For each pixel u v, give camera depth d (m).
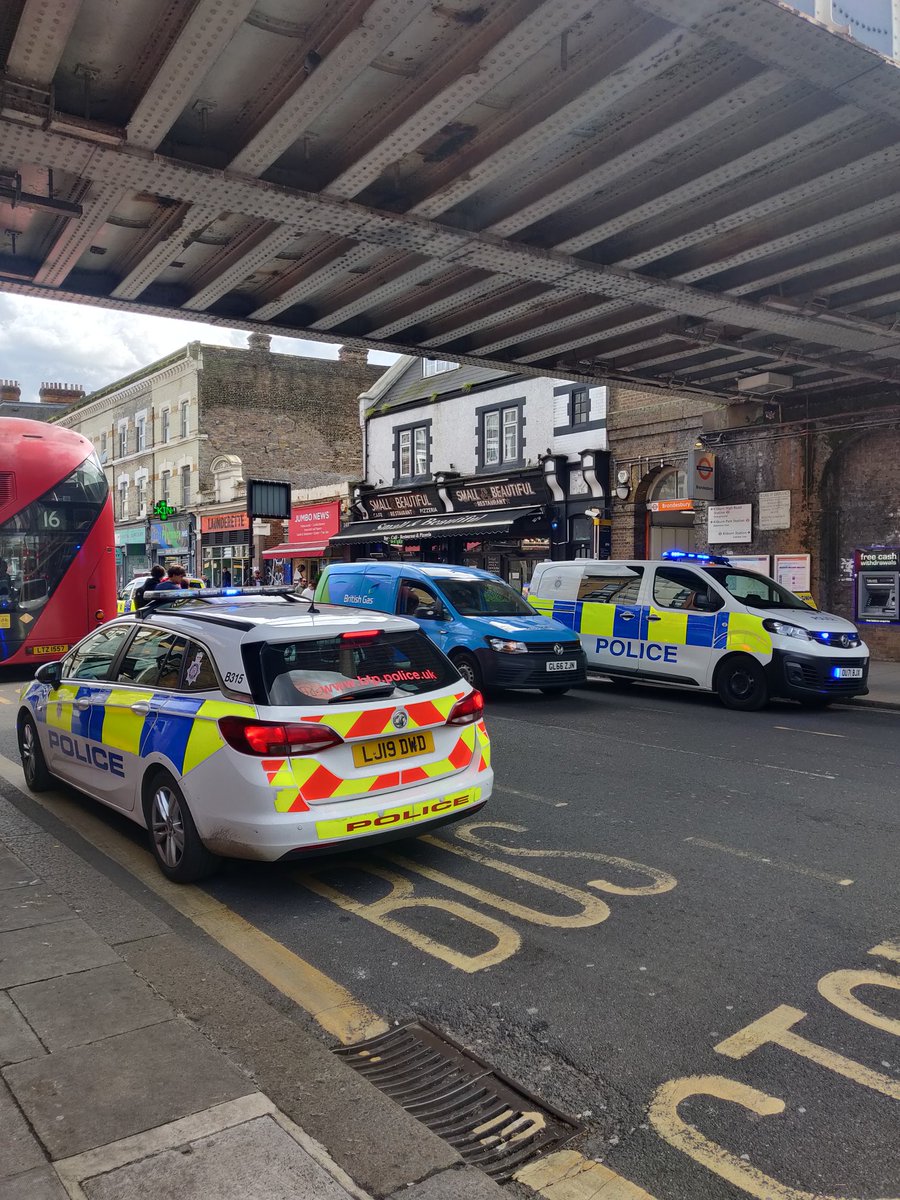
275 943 4.25
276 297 10.64
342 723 4.69
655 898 4.77
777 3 5.62
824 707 11.66
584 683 13.93
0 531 13.80
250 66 6.43
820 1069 3.14
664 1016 3.53
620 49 6.21
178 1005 3.47
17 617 13.85
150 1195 2.28
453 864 5.33
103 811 6.45
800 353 13.63
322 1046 3.17
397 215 8.16
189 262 9.98
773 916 4.51
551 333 12.70
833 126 7.10
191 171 7.24
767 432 17.42
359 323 12.05
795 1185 2.55
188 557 38.91
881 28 6.42
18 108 6.34
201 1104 2.67
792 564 17.05
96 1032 3.10
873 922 4.43
